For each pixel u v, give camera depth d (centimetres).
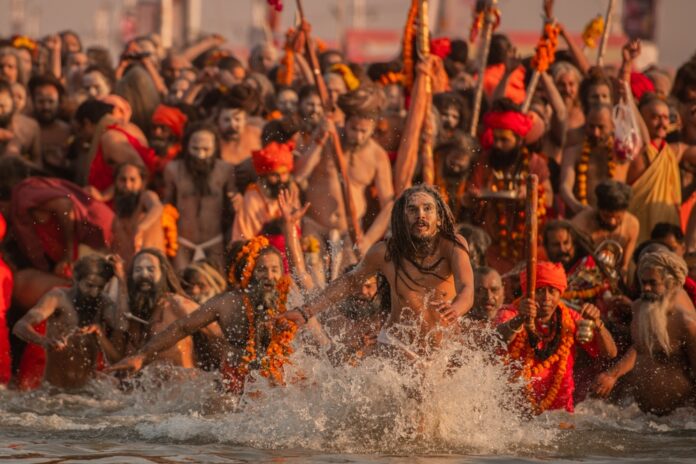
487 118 3516
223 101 3866
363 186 3597
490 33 3828
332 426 2456
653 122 3741
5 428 2517
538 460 2245
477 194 3500
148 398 2942
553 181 3775
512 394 2672
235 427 2481
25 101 4125
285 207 2994
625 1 10238
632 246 3431
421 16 3566
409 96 3756
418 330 2514
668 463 2238
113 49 17738
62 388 3134
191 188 3694
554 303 2727
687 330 2848
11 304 3428
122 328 3109
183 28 10525
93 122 3847
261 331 2758
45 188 3572
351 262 3441
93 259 3153
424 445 2353
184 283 3256
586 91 3875
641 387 2886
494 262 3466
